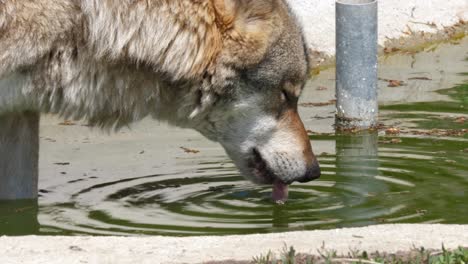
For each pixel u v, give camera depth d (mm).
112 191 8867
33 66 7113
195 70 7312
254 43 7418
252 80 7684
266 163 8195
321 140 10359
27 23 6945
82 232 7793
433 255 6078
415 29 14922
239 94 7707
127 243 6258
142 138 10500
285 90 7938
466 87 12344
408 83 12555
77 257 5984
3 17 6902
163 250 6141
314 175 8398
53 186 9023
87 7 6969
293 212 8258
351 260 5898
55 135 10508
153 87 7422
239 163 8219
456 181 8992
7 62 7016
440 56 14086
